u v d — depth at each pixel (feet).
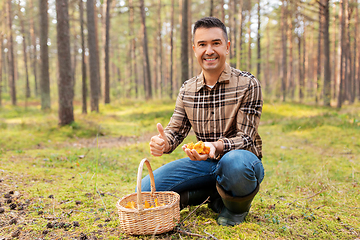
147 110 42.86
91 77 45.32
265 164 14.37
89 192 9.04
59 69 27.07
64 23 27.04
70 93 27.50
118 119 37.14
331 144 19.01
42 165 12.60
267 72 100.83
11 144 18.28
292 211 7.70
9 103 66.85
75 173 11.53
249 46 54.44
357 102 66.95
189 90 6.80
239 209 6.31
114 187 9.89
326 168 13.16
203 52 6.11
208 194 7.21
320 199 8.84
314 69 99.76
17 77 105.70
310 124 25.62
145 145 20.06
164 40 107.24
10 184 9.18
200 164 6.66
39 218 6.83
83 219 6.86
